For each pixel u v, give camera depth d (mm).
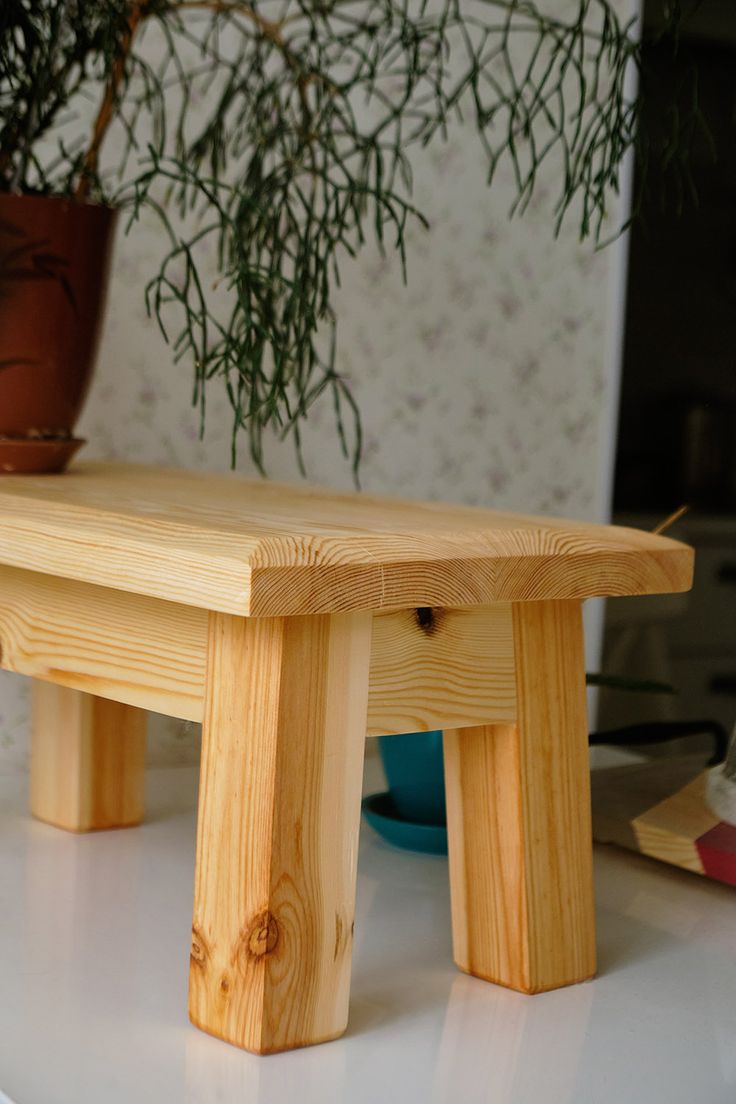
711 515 1688
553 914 719
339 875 630
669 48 1595
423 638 655
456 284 1422
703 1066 629
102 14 975
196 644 635
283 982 616
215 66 1179
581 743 733
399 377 1396
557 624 719
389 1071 606
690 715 1727
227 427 1298
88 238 965
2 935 768
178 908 833
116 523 655
